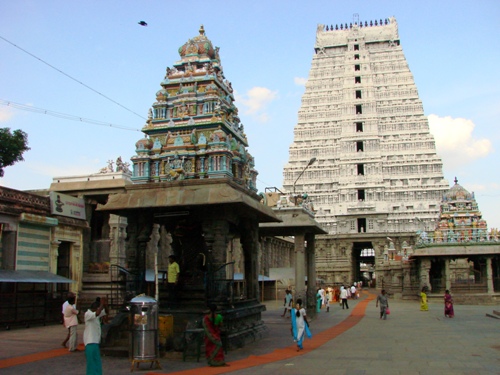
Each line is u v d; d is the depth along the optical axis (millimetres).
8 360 20047
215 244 22719
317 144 131000
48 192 46125
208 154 24719
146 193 23359
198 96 26891
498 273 65438
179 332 22438
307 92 135500
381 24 142625
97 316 16297
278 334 29281
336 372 17156
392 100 129875
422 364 18750
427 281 66375
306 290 42250
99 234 47969
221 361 18609
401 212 121938
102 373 16969
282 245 83688
